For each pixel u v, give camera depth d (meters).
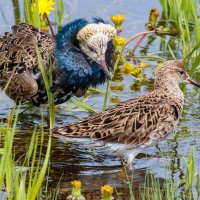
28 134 14.38
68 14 18.91
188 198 11.91
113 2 19.70
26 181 12.46
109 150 13.08
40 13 17.09
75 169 13.11
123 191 12.35
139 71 16.59
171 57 17.69
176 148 13.84
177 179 12.67
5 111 15.31
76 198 11.87
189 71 16.55
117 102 15.66
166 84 13.66
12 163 11.81
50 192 12.25
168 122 13.37
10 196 11.16
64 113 15.28
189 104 15.59
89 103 15.64
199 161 13.20
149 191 12.28
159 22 19.12
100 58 14.41
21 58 14.55
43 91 14.63
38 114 15.26
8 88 14.58
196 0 18.97
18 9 19.16
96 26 14.49
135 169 13.09
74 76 14.61
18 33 15.09
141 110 13.23
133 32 18.58
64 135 12.72
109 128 12.91
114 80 16.70
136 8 19.59
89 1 19.70
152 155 13.61
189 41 17.19
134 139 13.05
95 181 12.70
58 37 14.61
